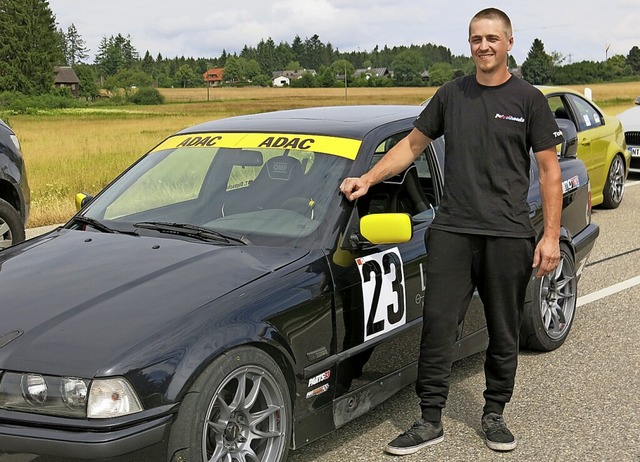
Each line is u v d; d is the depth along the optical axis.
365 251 3.92
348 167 4.07
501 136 3.70
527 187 3.83
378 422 4.31
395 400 4.61
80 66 159.38
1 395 2.98
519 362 5.22
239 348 3.21
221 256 3.67
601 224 9.96
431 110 3.88
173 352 3.03
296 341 3.47
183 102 130.25
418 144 3.93
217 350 3.11
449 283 3.84
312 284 3.59
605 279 7.30
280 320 3.39
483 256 3.82
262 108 101.75
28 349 3.03
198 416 3.04
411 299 4.16
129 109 104.19
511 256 3.78
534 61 148.25
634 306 6.44
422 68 179.12
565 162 5.82
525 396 4.66
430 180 4.57
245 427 3.31
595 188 10.56
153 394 2.94
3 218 7.22
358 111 4.85
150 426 2.91
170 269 3.54
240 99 132.25
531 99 3.71
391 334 4.01
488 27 3.64
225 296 3.32
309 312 3.53
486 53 3.66
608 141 10.74
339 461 3.86
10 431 2.90
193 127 4.99
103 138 36.06
